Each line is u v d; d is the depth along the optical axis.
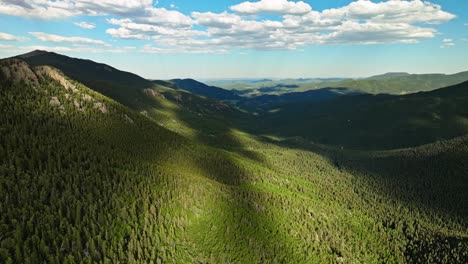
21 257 87.19
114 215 119.25
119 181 144.25
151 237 119.25
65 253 95.31
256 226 159.25
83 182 127.25
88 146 170.62
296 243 161.62
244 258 136.00
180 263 119.31
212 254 128.75
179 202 147.75
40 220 100.00
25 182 112.38
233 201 172.12
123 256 104.88
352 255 181.00
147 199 136.38
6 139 135.25
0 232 91.00
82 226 105.75
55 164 133.62
